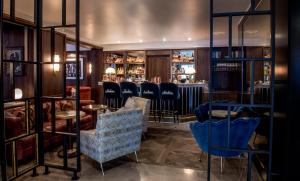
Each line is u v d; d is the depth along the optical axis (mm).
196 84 6875
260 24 3793
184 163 3465
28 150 3461
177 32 7113
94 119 5180
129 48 9148
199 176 3033
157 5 4559
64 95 3105
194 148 4141
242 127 2695
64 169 2998
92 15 5270
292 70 2145
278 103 2463
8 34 5039
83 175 3049
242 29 5469
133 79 8992
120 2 4383
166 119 6656
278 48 2467
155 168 3281
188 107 6922
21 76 5199
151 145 4309
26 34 3229
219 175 3070
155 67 9109
